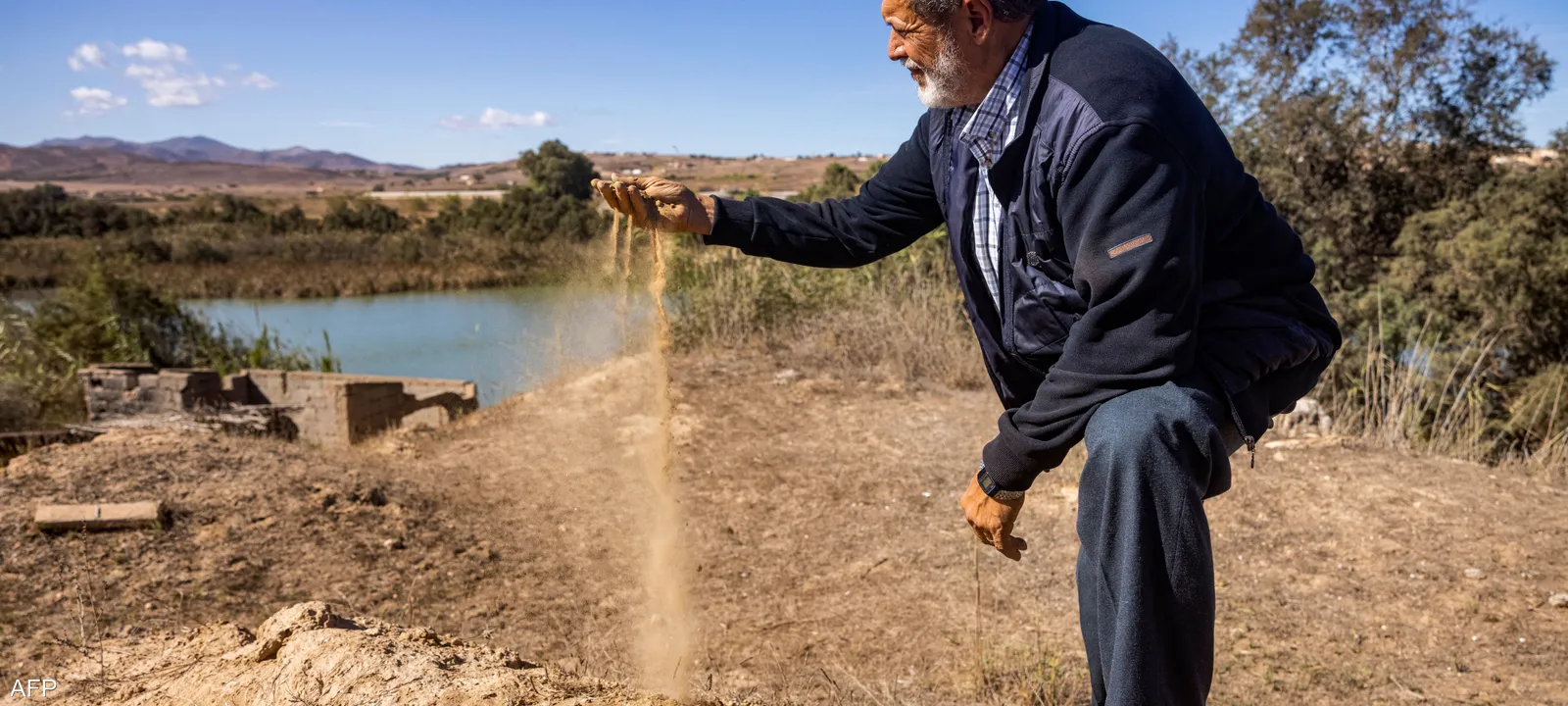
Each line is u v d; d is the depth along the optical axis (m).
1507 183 11.92
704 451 6.94
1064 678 3.67
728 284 10.82
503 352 15.73
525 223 33.38
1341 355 9.17
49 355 13.09
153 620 4.34
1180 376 1.46
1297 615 4.15
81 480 5.64
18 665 3.72
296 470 6.19
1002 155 1.60
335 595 4.73
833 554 5.21
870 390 8.56
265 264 33.81
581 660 3.79
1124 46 1.53
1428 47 15.55
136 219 46.81
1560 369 8.71
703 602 4.59
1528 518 4.91
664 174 2.42
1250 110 16.31
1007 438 1.59
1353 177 16.09
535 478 6.50
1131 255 1.41
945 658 3.95
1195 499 1.40
